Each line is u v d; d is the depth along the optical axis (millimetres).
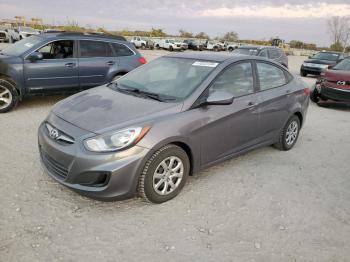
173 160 3512
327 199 3891
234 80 4227
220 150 4051
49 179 3898
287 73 5250
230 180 4180
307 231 3234
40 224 3064
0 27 31438
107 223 3146
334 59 18266
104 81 7797
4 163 4266
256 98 4430
